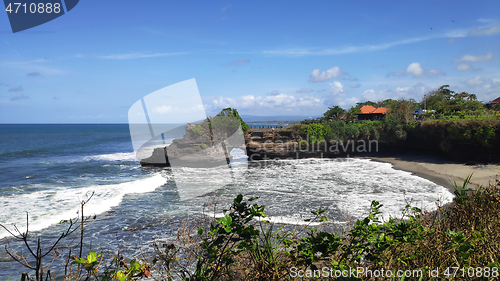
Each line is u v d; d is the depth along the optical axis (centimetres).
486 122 2925
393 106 4625
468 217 314
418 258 226
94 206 1397
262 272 190
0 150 5497
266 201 1412
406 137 3934
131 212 1284
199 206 830
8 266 771
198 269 185
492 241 235
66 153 5009
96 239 912
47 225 1134
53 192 1795
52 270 670
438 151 3584
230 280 185
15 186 2105
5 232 1053
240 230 167
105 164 3497
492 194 359
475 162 2958
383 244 200
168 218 1130
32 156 4581
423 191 1809
